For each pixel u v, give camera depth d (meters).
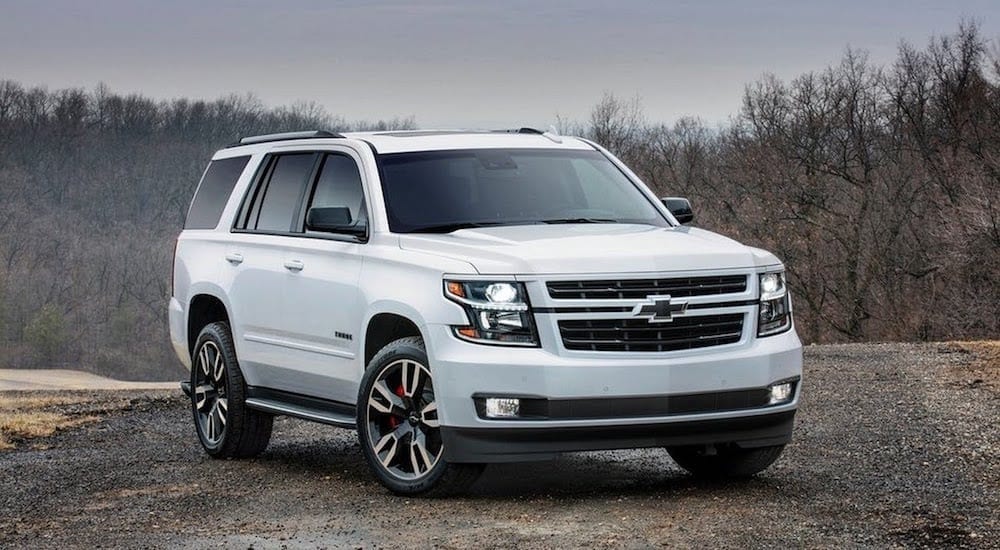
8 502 8.20
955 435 9.75
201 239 10.08
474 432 7.13
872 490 7.51
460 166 8.53
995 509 6.80
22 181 130.38
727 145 55.03
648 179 55.66
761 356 7.33
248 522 7.10
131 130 133.38
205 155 132.00
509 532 6.45
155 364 119.62
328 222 8.20
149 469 9.43
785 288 7.73
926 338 47.47
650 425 7.08
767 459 7.85
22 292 121.00
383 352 7.67
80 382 84.12
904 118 52.44
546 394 6.97
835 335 50.94
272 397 9.30
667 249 7.36
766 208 51.09
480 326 7.16
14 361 117.75
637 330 7.11
